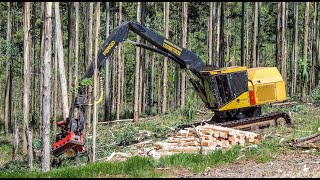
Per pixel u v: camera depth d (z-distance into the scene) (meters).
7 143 29.62
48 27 14.59
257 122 18.83
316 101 29.08
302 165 12.47
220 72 18.33
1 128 39.38
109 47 16.73
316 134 15.49
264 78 18.91
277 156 13.76
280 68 38.91
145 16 37.38
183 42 32.78
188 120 24.30
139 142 18.67
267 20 49.78
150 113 38.44
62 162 16.55
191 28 48.59
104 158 15.80
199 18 45.75
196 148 15.14
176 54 18.30
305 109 24.73
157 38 17.89
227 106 18.36
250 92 18.56
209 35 32.47
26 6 22.50
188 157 13.05
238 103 18.42
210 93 18.52
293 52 35.72
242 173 11.63
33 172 12.03
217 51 34.25
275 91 18.94
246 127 18.48
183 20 32.75
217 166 12.60
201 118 25.22
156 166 12.33
